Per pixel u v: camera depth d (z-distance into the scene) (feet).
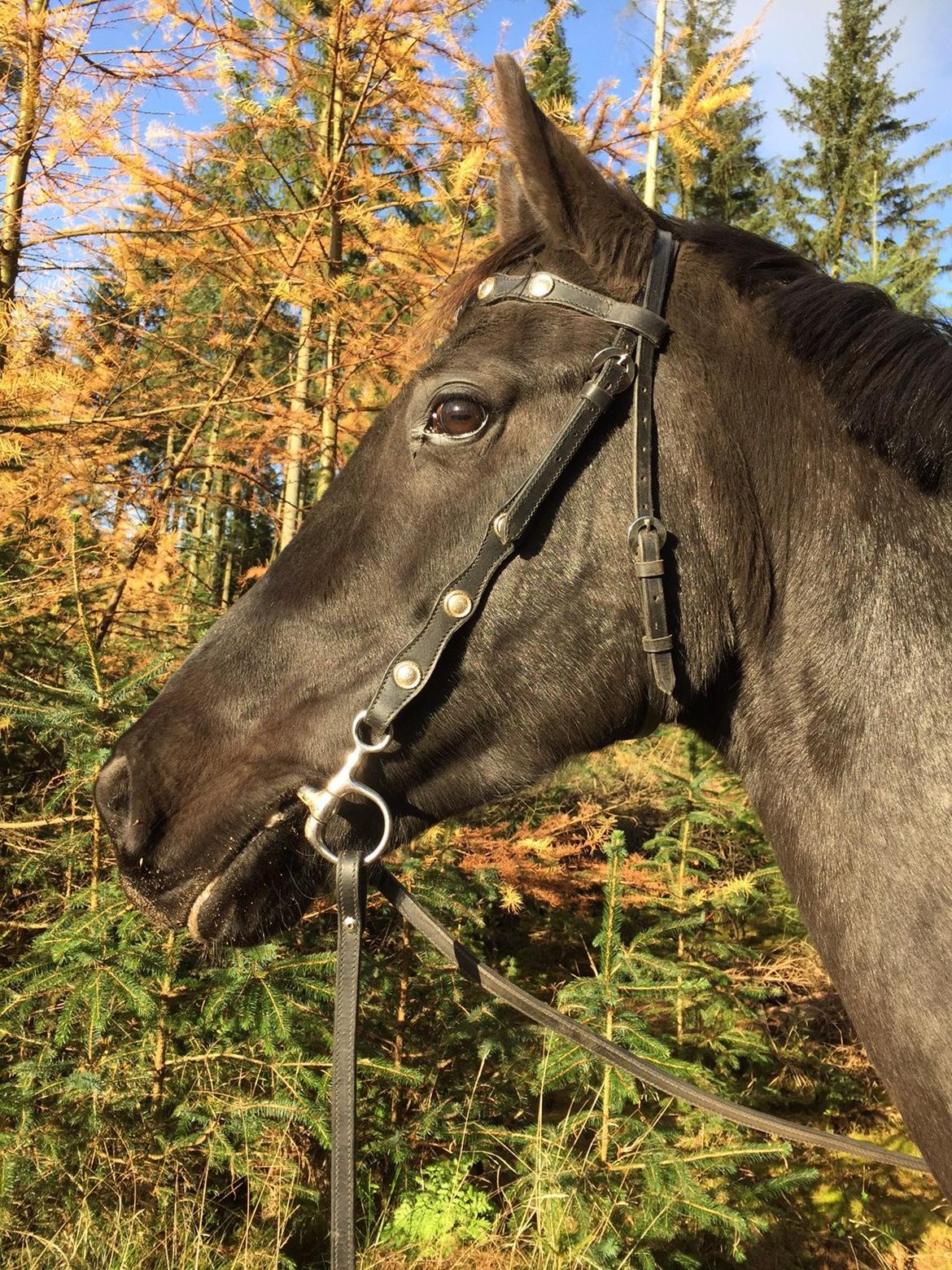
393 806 4.06
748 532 3.77
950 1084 3.03
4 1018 7.92
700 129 11.34
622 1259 7.88
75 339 10.62
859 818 3.34
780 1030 13.06
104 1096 7.79
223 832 3.99
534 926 13.87
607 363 3.75
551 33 10.93
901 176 43.19
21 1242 7.61
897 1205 10.33
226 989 7.67
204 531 21.31
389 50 10.51
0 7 9.14
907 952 3.15
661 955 11.17
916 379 3.48
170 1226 8.06
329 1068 8.50
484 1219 8.85
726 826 11.63
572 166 4.00
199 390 11.91
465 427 3.81
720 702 4.09
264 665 4.05
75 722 7.80
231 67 10.27
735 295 3.98
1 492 9.68
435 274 11.55
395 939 10.25
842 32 44.55
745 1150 8.13
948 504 3.52
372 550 3.96
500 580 3.81
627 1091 8.37
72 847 8.09
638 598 3.79
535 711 3.88
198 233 11.08
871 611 3.49
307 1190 8.32
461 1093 9.95
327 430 12.69
